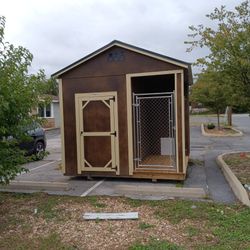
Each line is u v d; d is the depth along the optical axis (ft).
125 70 28.94
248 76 28.91
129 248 15.16
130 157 29.12
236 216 18.86
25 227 18.21
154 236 16.47
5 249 15.42
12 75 20.04
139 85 32.71
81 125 30.35
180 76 27.53
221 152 47.01
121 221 18.74
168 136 35.35
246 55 28.02
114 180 30.01
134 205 21.61
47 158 45.98
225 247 14.90
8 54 20.13
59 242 16.10
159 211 20.20
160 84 37.47
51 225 18.43
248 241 15.51
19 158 20.97
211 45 29.53
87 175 30.35
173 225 17.90
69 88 30.60
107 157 29.78
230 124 96.94
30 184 27.25
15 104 19.66
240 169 31.65
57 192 25.96
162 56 27.53
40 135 44.91
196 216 19.08
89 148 30.27
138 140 29.73
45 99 22.44
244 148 51.85
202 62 30.22
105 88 29.55
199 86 74.79
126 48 28.53
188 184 27.55
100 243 15.88
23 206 22.11
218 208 20.56
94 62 29.81
